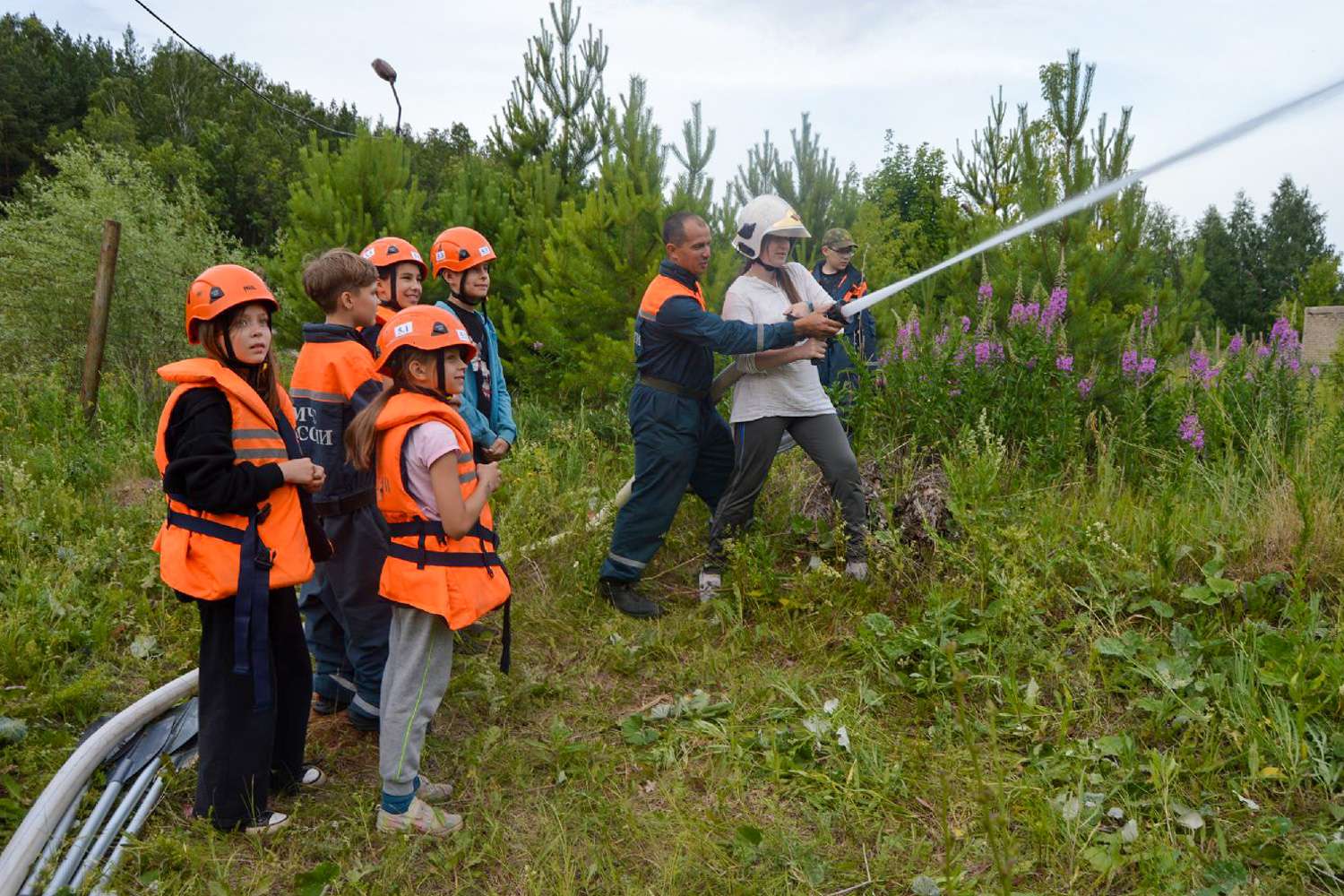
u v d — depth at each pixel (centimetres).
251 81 7112
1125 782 325
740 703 394
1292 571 411
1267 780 320
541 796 340
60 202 1028
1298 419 592
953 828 314
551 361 879
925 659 407
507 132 1180
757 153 984
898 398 592
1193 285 879
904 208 2720
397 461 300
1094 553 444
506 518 564
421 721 313
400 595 304
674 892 287
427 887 295
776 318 473
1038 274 790
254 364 294
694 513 587
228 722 304
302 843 312
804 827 321
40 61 6988
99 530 529
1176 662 369
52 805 299
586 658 441
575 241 825
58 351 1012
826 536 511
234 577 291
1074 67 796
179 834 308
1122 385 617
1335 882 278
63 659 421
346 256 354
